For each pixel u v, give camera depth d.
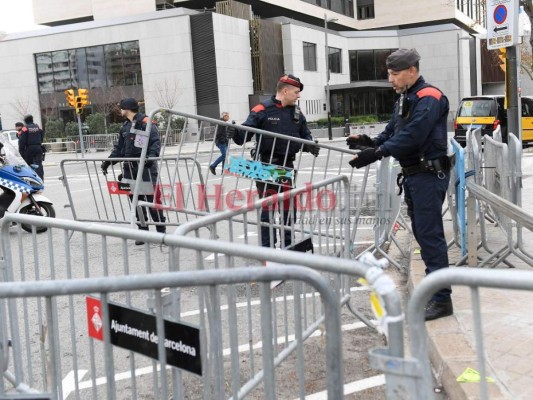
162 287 2.17
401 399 1.81
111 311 2.54
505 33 7.38
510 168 5.61
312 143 6.22
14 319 3.30
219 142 6.51
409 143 3.84
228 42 38.38
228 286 2.32
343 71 50.97
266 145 6.23
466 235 5.61
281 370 3.78
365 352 4.02
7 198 8.30
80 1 52.53
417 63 3.92
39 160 15.26
